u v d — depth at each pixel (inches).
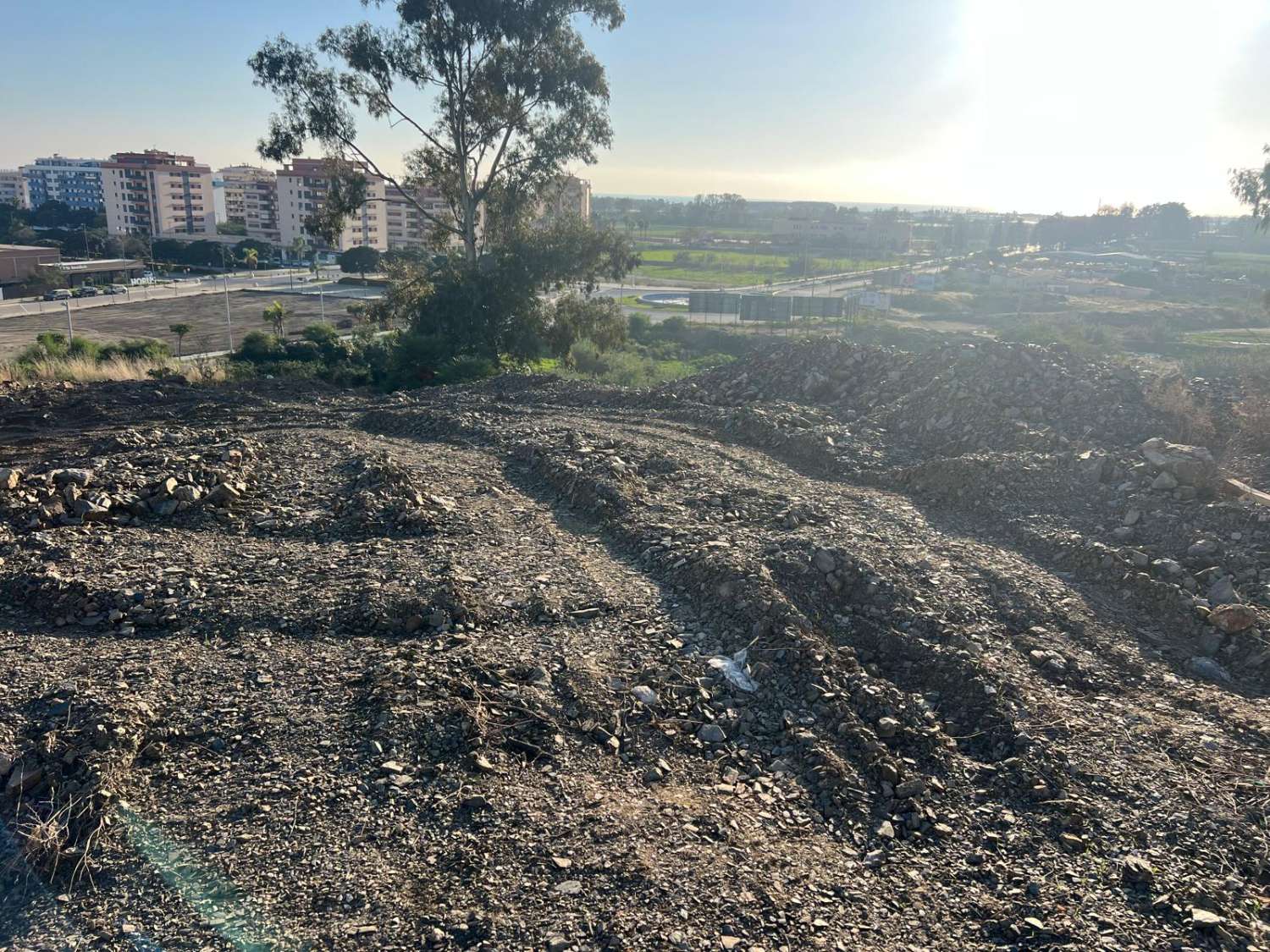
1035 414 471.8
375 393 752.3
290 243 4404.5
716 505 372.2
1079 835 186.2
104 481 357.1
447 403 604.1
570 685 228.7
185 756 195.3
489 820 181.5
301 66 1040.8
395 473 393.7
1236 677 256.1
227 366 942.4
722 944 153.5
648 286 3331.7
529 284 1072.8
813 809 197.0
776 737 221.6
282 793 185.2
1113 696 241.9
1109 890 170.6
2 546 300.0
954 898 170.7
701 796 197.5
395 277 1184.2
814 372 612.7
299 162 4313.5
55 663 226.7
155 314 2375.7
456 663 233.3
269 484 387.2
